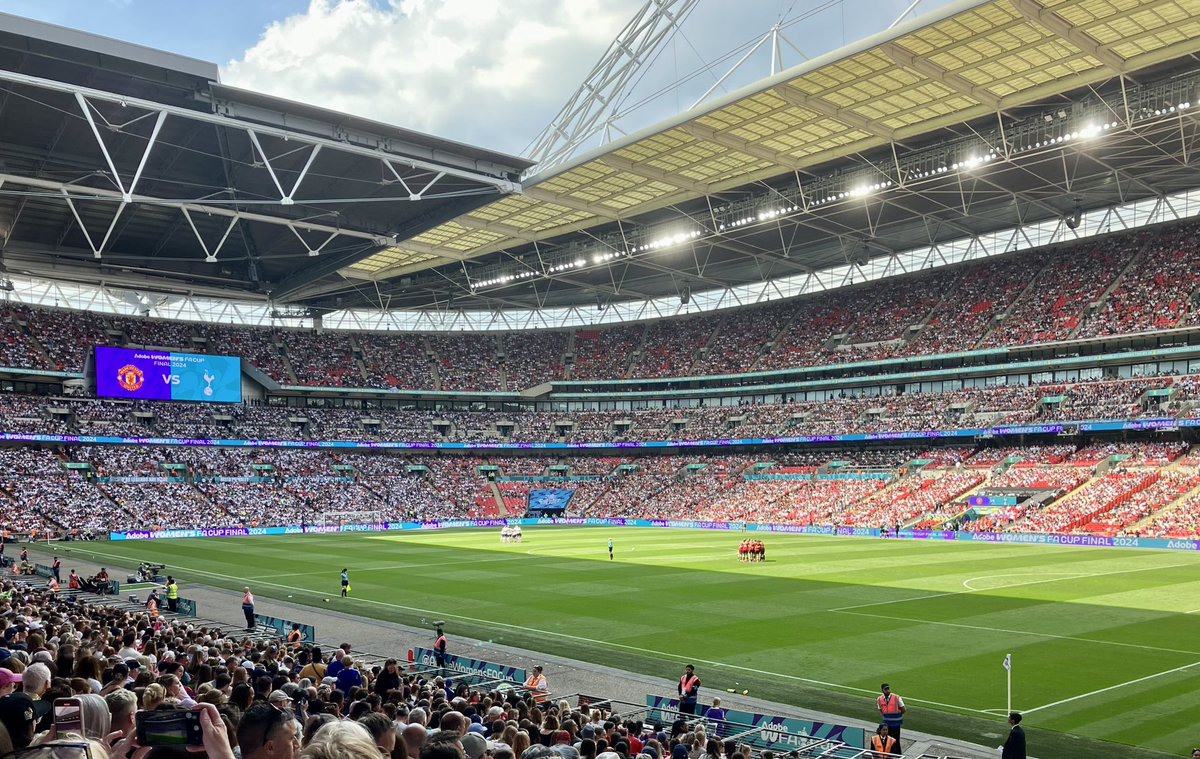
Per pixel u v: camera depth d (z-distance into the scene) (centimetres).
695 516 11869
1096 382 10212
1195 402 9162
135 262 10644
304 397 13688
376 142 7156
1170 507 8381
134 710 761
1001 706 2802
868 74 6488
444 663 3238
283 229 9538
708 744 1634
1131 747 2369
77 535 9462
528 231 10269
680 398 14125
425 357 14688
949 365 11431
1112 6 5594
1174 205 10275
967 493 9969
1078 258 11044
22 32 5428
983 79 6625
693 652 3666
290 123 6712
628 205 9406
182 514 10656
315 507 11831
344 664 2331
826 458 12131
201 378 12138
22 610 2936
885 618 4419
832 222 10362
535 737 1467
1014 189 9438
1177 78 6531
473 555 7875
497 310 15088
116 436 11300
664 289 14062
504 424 14425
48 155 7188
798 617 4478
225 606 4922
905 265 12600
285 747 544
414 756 869
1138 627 4066
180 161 7531
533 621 4438
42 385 11612
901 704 2358
